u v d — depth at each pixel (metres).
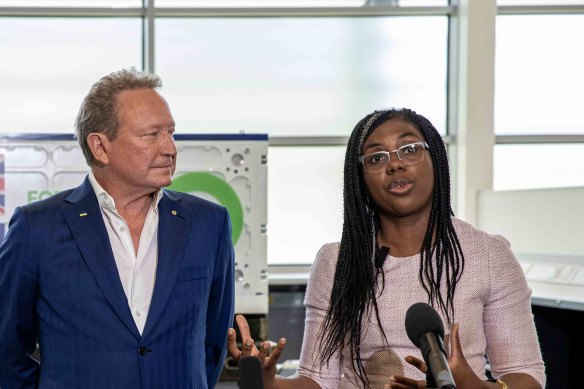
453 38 7.39
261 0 7.31
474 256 2.01
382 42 7.42
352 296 2.03
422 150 1.99
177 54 7.25
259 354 1.80
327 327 2.06
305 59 7.37
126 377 2.25
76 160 4.41
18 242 2.29
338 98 7.41
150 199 2.39
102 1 7.18
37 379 2.46
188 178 4.42
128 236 2.33
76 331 2.26
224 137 4.43
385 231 2.07
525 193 5.87
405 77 7.46
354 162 2.05
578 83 7.43
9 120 7.13
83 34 7.16
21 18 7.09
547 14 7.38
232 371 4.29
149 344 2.27
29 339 2.39
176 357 2.30
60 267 2.27
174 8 7.16
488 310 2.02
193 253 2.35
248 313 4.46
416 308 1.60
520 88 7.42
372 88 7.44
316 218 7.44
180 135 4.41
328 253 2.14
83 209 2.32
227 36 7.29
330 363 2.08
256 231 4.46
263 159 4.46
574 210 5.14
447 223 2.01
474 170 7.25
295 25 7.34
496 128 7.43
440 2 7.48
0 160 4.35
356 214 2.06
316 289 2.12
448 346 1.92
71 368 2.26
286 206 7.42
